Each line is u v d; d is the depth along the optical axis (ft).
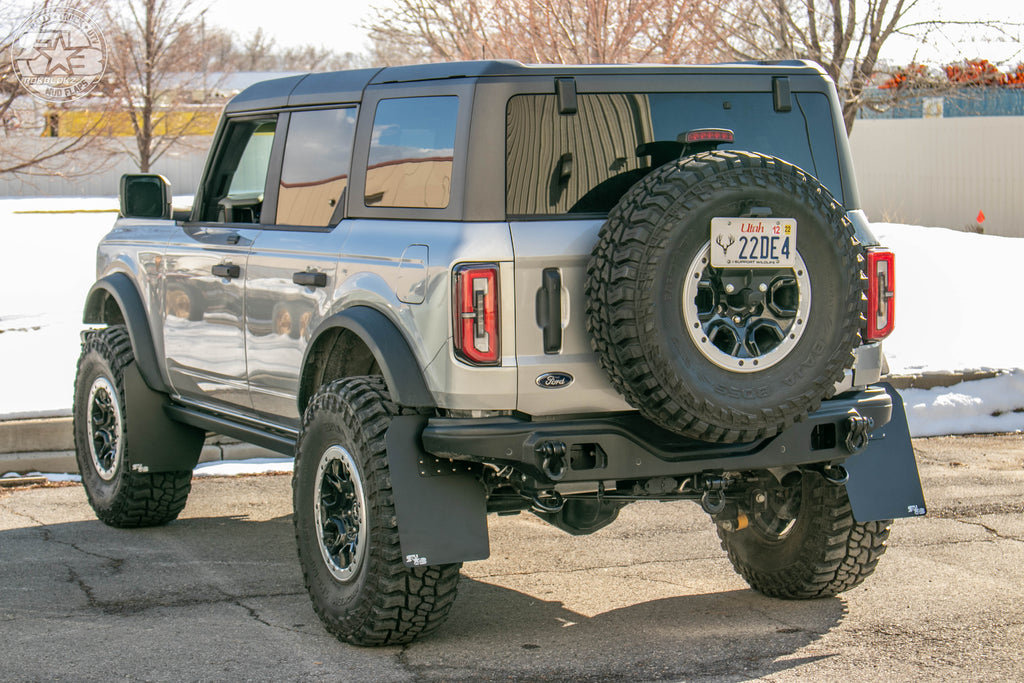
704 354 14.11
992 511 22.72
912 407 30.48
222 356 19.86
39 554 20.75
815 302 14.60
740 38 52.49
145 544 21.49
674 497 16.08
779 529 17.88
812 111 16.67
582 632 16.28
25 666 14.94
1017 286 42.37
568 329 14.58
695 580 18.86
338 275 16.60
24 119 60.39
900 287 42.45
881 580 18.54
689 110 15.83
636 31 43.93
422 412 15.21
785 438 15.43
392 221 15.98
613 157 15.25
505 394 14.42
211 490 25.66
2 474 26.43
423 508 14.84
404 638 15.53
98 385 22.91
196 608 17.57
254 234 19.04
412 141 15.89
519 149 14.79
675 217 13.83
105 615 17.20
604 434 14.65
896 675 14.32
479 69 14.93
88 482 23.45
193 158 133.18
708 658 15.08
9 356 34.19
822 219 14.52
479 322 14.32
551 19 43.80
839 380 14.97
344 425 15.51
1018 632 15.93
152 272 22.02
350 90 17.52
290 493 25.31
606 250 14.05
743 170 14.16
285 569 19.80
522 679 14.39
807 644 15.58
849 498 16.55
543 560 20.07
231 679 14.46
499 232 14.47
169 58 94.02
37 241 65.72
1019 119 72.54
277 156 19.02
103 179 130.62
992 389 31.60
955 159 77.00
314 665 14.98
